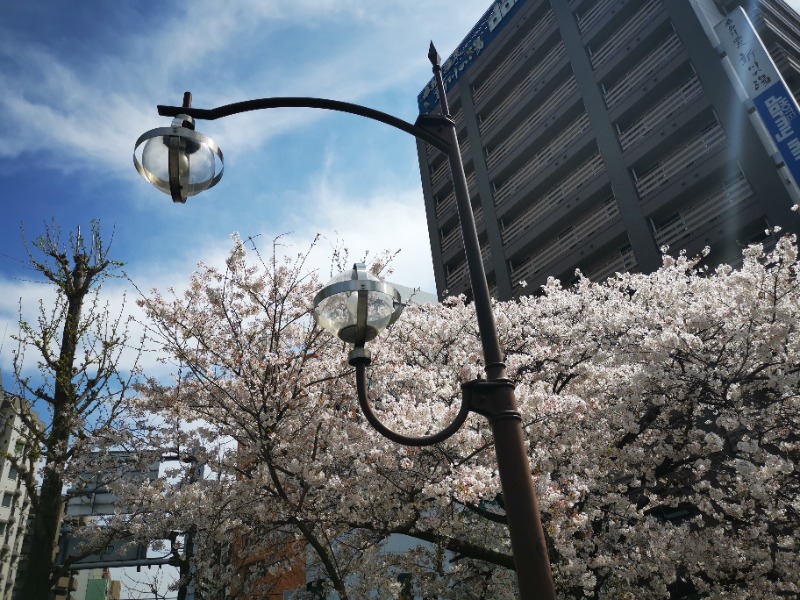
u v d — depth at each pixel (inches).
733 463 313.7
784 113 503.5
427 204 1263.5
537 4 1084.5
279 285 396.2
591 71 934.4
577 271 565.0
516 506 120.0
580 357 417.4
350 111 172.9
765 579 335.9
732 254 689.0
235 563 492.7
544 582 112.6
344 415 373.1
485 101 1163.3
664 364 366.0
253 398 352.2
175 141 158.2
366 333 143.5
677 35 816.9
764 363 352.2
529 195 1015.6
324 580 468.1
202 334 394.9
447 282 1157.7
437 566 349.7
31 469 380.8
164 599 579.8
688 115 759.1
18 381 393.4
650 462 366.9
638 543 342.3
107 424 406.0
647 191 818.2
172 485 418.0
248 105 167.0
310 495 355.9
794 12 896.3
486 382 132.6
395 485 332.2
